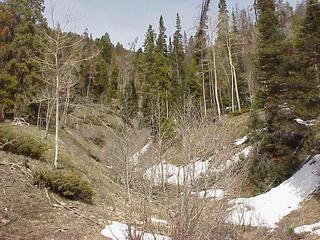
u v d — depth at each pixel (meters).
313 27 18.34
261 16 22.73
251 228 11.41
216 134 8.62
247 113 28.75
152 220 8.02
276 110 20.97
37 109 30.08
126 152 8.16
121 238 11.19
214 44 37.81
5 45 28.53
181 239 7.41
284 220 16.64
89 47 54.03
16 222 11.05
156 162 8.05
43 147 17.72
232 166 8.49
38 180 14.23
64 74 19.77
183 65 59.09
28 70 27.84
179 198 7.71
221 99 43.06
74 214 12.93
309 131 20.69
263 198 19.05
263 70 21.73
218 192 8.27
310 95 18.59
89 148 30.22
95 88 53.16
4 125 22.61
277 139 21.16
